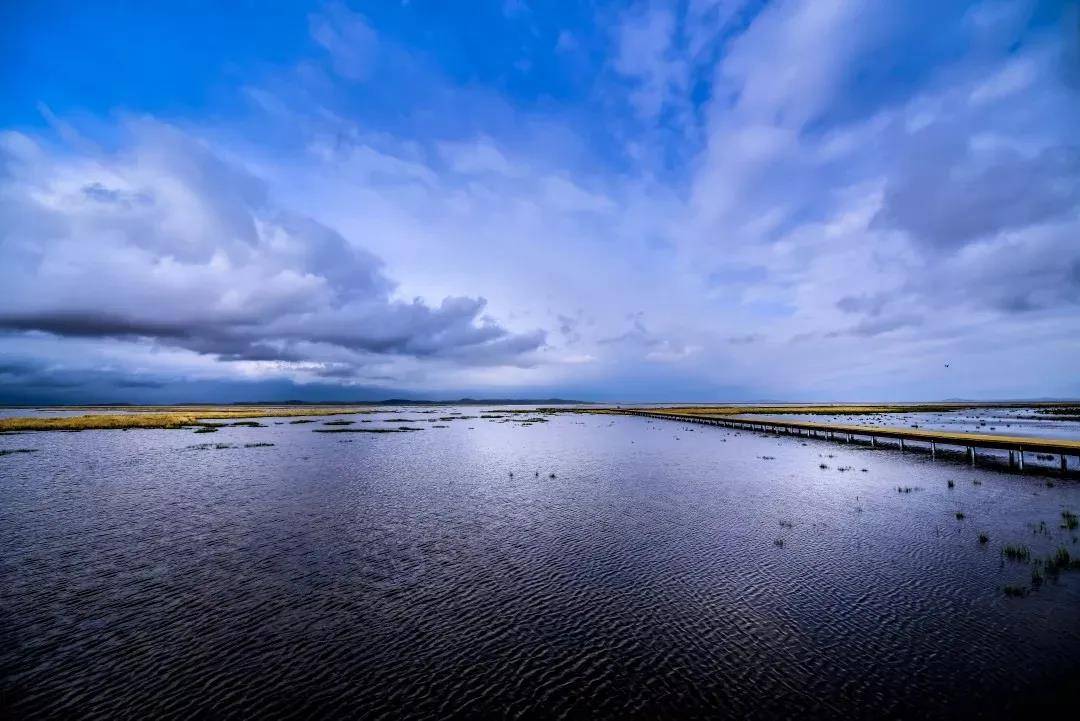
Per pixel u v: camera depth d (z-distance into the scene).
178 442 53.84
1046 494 24.53
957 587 12.87
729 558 15.41
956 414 117.81
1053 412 121.75
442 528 19.14
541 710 8.27
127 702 8.48
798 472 32.56
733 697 8.54
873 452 43.44
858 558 15.23
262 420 101.19
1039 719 7.77
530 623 11.29
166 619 11.55
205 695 8.70
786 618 11.34
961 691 8.53
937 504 22.52
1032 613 11.30
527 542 17.30
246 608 12.12
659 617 11.50
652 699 8.52
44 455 41.91
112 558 15.77
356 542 17.39
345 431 72.81
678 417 97.94
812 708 8.20
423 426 86.81
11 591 13.19
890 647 10.00
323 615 11.73
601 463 37.81
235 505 23.19
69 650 10.16
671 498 24.44
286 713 8.21
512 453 44.81
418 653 10.05
